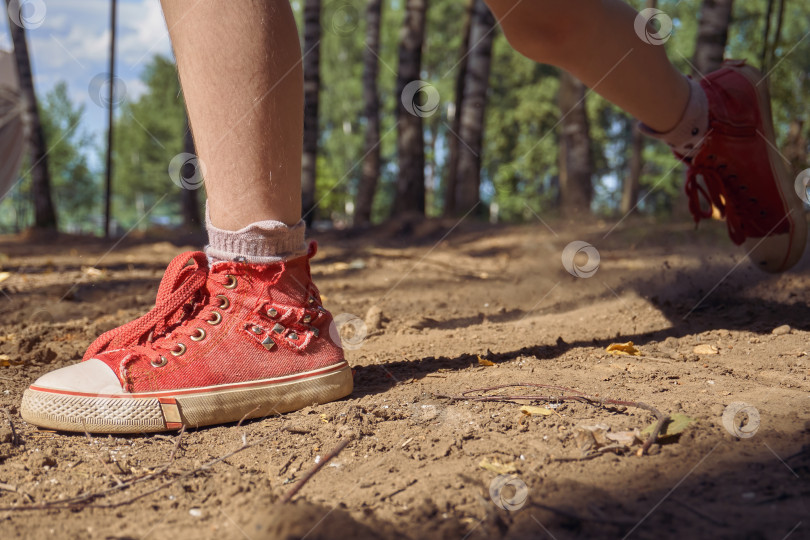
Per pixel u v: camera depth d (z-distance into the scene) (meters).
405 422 1.46
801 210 2.30
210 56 1.43
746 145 2.20
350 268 5.06
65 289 3.84
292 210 1.59
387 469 1.21
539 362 1.91
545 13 1.86
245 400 1.54
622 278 3.30
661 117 2.15
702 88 2.21
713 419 1.32
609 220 8.59
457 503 1.05
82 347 2.35
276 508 1.04
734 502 0.98
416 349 2.21
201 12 1.40
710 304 2.51
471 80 11.31
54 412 1.47
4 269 5.27
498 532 0.95
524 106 28.03
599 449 1.21
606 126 30.97
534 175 29.66
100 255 6.53
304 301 1.65
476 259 5.61
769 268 2.40
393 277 4.39
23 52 11.11
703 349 1.92
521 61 27.86
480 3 11.08
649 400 1.47
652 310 2.51
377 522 1.00
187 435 1.49
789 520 0.92
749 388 1.53
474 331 2.46
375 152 15.57
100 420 1.47
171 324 1.60
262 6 1.41
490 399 1.55
